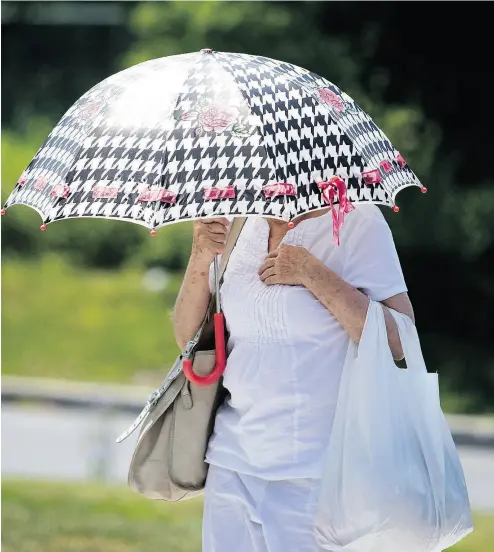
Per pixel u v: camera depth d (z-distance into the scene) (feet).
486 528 88.07
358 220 40.65
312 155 36.99
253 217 41.83
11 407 158.71
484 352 198.59
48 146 38.96
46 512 89.81
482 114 206.49
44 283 247.91
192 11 218.79
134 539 81.35
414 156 203.31
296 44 214.90
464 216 200.13
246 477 40.73
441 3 207.92
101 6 295.89
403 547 39.24
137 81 39.09
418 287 204.54
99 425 139.54
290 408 40.04
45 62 300.81
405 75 210.59
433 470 39.63
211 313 42.96
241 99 37.45
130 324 221.66
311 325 39.96
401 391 39.70
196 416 42.83
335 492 39.17
